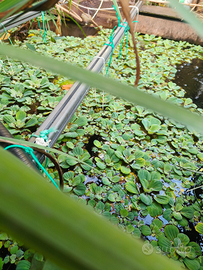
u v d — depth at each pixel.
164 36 3.88
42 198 0.07
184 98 2.39
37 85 2.26
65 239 0.06
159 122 2.03
